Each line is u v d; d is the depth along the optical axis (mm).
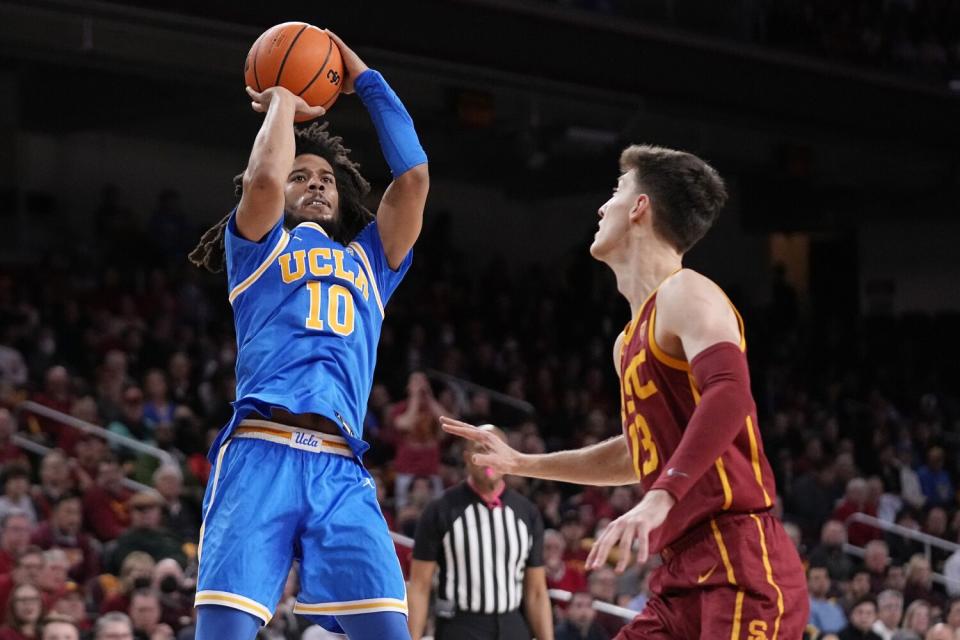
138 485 13609
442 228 25688
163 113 21609
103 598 11117
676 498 3826
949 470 24219
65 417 14664
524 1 19781
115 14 16625
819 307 30938
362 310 4883
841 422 24438
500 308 24312
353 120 22828
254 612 4430
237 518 4500
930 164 26547
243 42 17641
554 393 22078
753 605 4145
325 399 4617
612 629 11664
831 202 29219
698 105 22094
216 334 19719
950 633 12688
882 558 15773
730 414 3908
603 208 4648
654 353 4316
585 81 20688
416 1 18750
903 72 24672
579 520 13758
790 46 23219
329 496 4586
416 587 8578
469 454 8609
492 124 20484
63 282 19391
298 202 5055
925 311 29891
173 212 22156
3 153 21734
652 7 21391
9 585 10227
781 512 18500
